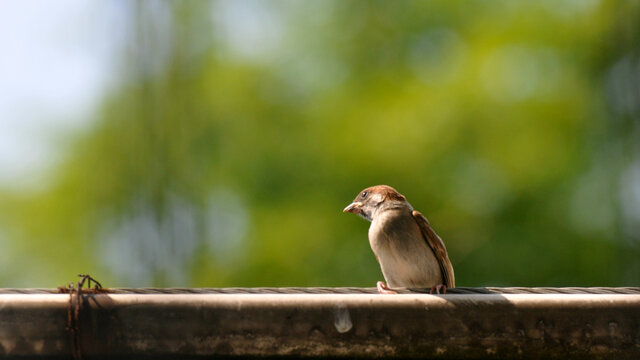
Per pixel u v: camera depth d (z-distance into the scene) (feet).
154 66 41.68
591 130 41.70
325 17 49.19
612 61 42.11
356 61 47.60
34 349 14.75
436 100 43.62
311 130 45.29
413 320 14.88
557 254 39.81
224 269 40.34
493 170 41.83
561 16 44.21
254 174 44.27
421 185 41.93
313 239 41.93
